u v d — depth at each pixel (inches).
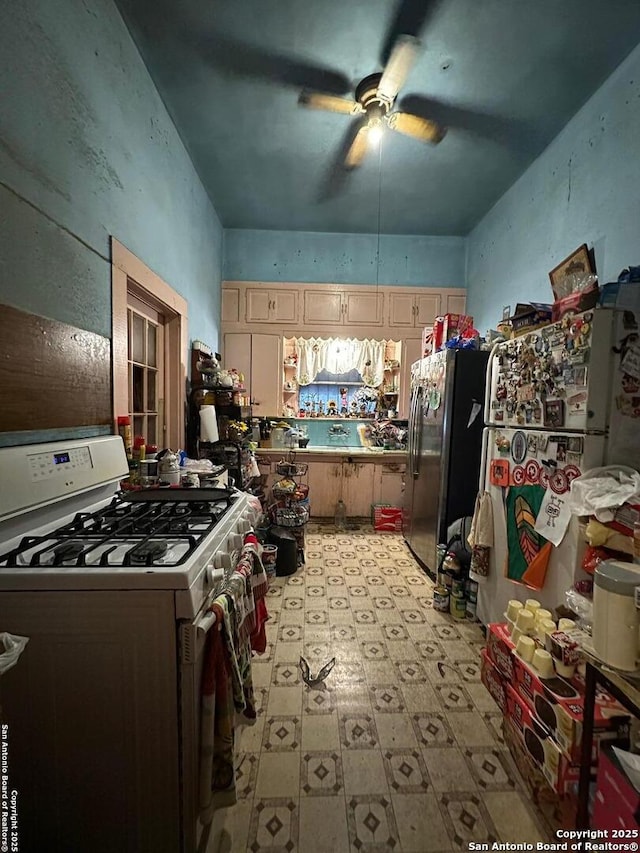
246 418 131.0
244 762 48.9
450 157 102.4
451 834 41.2
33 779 32.8
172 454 73.5
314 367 154.2
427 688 62.5
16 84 40.8
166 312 92.8
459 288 153.2
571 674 45.3
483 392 93.5
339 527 142.6
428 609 86.9
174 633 32.0
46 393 46.9
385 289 151.6
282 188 119.2
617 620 33.3
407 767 48.6
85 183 54.6
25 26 41.9
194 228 108.7
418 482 113.1
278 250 150.8
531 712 47.0
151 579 31.6
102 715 32.6
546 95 81.4
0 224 39.1
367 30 67.1
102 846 33.8
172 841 33.8
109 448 56.8
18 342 42.0
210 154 102.5
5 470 38.3
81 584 31.6
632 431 50.7
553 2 61.7
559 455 54.9
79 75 52.5
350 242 151.9
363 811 43.2
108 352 61.6
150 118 76.7
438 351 105.7
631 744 38.3
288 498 113.0
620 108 74.1
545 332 58.9
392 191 120.5
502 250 122.8
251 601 47.2
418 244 153.0
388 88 73.6
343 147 98.9
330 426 162.4
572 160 88.4
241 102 83.4
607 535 45.8
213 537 41.0
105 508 51.4
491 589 73.1
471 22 65.4
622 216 74.5
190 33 67.6
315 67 74.5
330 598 91.2
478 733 54.0
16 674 32.0
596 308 50.7
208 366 108.7
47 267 46.7
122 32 64.6
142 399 85.5
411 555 117.8
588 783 37.6
